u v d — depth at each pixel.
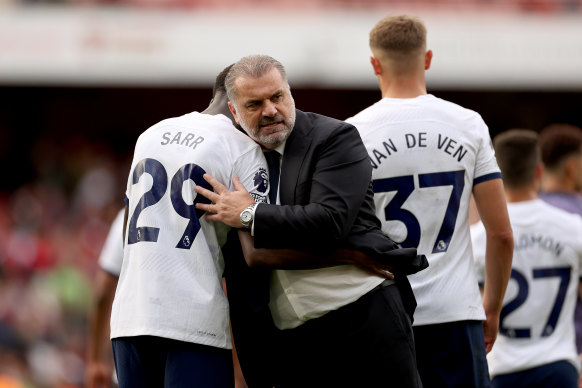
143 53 51.88
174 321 12.44
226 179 12.95
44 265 50.34
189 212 12.74
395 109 14.55
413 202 14.29
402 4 53.66
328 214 12.45
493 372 17.80
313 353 13.48
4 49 50.97
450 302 14.19
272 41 52.44
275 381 13.92
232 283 13.52
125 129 68.31
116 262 20.36
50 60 51.22
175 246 12.69
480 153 14.48
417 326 14.25
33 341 39.72
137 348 12.68
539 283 17.75
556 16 54.19
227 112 13.77
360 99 66.19
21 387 36.12
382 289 13.17
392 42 14.66
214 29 52.41
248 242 12.82
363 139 14.48
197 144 12.98
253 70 12.68
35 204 56.62
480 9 53.88
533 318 17.69
